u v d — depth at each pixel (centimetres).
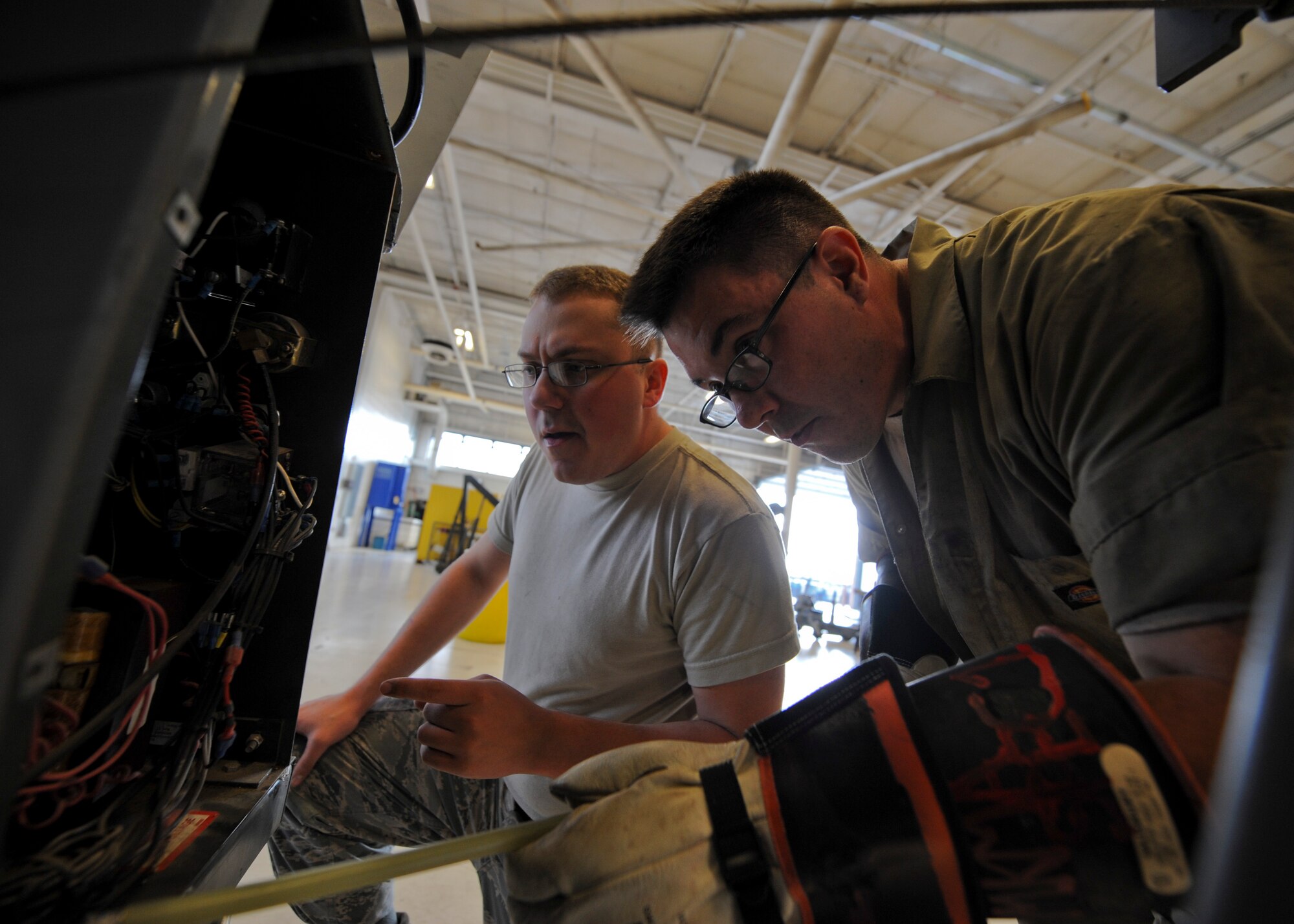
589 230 596
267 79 49
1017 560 60
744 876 32
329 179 58
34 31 21
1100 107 336
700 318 64
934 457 60
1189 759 28
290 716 56
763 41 340
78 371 19
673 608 80
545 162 494
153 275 21
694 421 1121
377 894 85
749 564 76
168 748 49
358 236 59
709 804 35
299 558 58
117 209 20
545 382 84
